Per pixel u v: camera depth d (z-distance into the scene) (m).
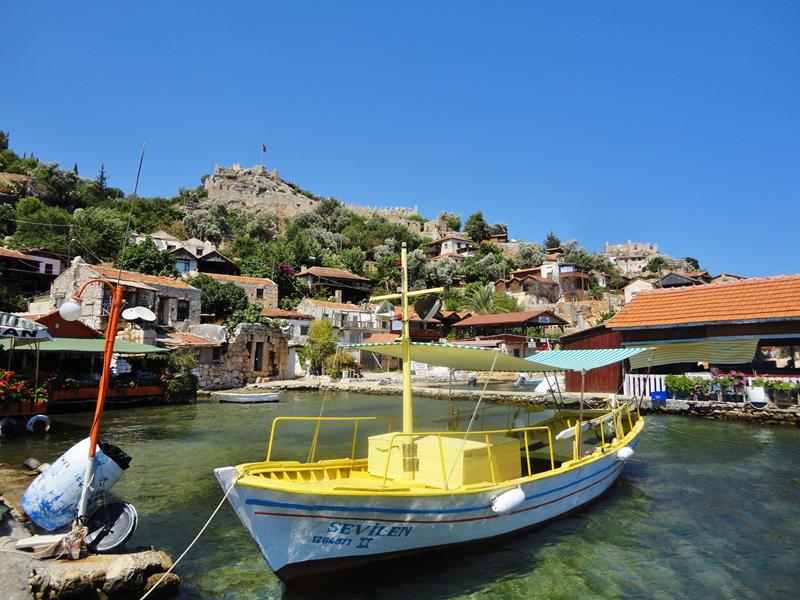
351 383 38.31
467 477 7.39
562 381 35.78
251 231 86.25
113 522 6.74
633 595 6.49
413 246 98.44
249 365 39.22
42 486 6.75
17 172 81.50
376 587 6.58
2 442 16.48
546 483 8.32
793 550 7.84
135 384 26.75
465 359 9.28
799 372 22.00
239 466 6.52
